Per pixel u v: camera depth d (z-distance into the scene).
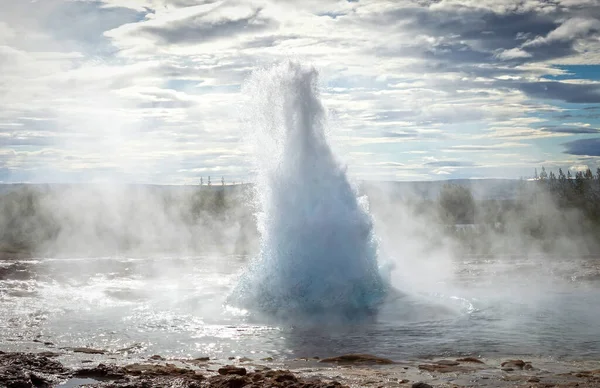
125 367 6.72
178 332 9.43
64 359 7.33
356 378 6.37
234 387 5.86
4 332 9.41
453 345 8.30
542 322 9.90
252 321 10.34
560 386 5.91
